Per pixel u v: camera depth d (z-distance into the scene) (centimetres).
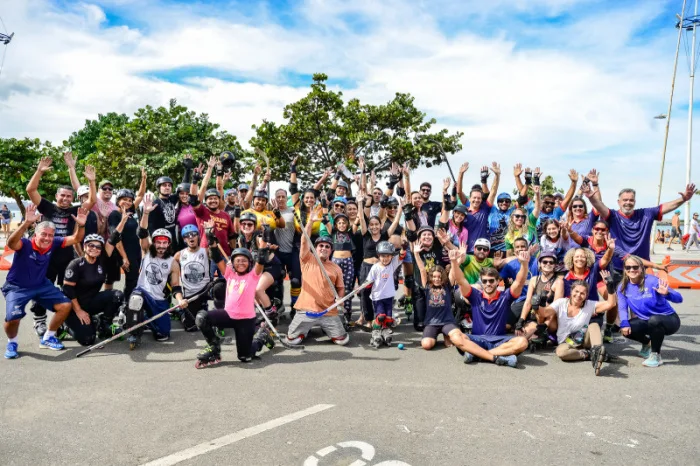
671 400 426
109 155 2158
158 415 390
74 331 593
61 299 577
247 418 384
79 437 350
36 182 660
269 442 342
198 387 457
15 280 553
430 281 612
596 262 648
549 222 712
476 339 557
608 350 603
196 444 339
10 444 340
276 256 736
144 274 628
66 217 691
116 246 682
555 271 607
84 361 541
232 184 2194
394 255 653
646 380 481
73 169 740
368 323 714
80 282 598
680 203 635
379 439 347
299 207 845
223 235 775
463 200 898
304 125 2105
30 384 463
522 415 392
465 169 880
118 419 382
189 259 658
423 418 385
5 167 2445
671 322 519
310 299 620
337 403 416
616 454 327
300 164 2142
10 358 547
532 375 497
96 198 715
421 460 317
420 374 501
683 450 333
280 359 559
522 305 634
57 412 396
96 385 462
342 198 805
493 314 577
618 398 431
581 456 323
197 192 754
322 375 496
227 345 620
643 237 654
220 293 650
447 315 609
